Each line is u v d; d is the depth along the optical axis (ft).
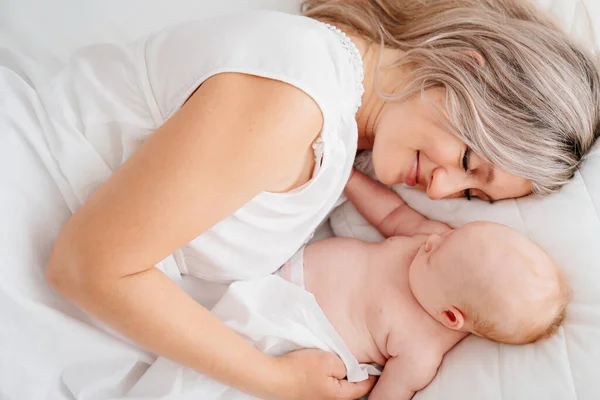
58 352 2.63
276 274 3.34
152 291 2.39
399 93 3.00
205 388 2.85
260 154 2.38
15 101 2.79
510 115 2.88
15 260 2.55
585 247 3.02
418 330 3.18
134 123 2.73
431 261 3.16
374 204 3.73
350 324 3.26
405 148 3.06
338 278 3.34
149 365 2.95
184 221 2.31
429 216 3.63
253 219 2.89
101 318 2.42
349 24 3.21
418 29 3.08
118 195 2.28
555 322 2.89
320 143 2.66
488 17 3.04
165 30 2.89
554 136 2.97
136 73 2.75
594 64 3.18
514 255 2.96
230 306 3.01
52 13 3.92
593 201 3.10
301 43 2.59
